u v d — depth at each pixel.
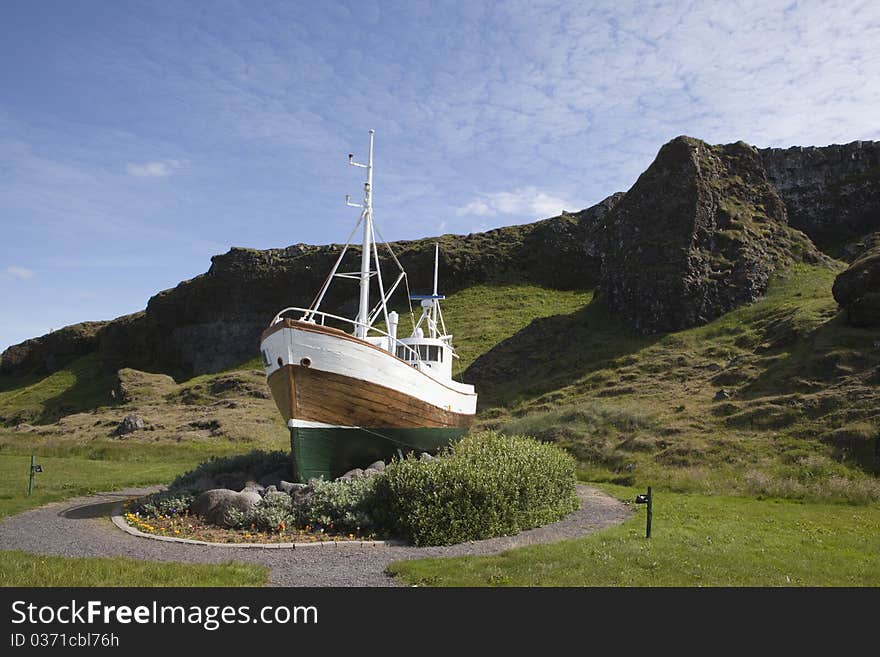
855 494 22.58
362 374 21.42
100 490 24.55
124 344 124.44
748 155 71.62
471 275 109.12
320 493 17.06
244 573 11.38
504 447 19.67
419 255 110.06
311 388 20.59
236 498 17.11
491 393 56.81
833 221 74.50
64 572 11.22
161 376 91.62
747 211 65.38
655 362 49.28
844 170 77.31
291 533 15.58
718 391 39.34
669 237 60.41
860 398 30.80
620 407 39.75
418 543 14.42
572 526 16.81
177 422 60.22
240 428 54.56
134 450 40.53
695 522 17.55
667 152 66.12
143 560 12.68
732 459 28.64
